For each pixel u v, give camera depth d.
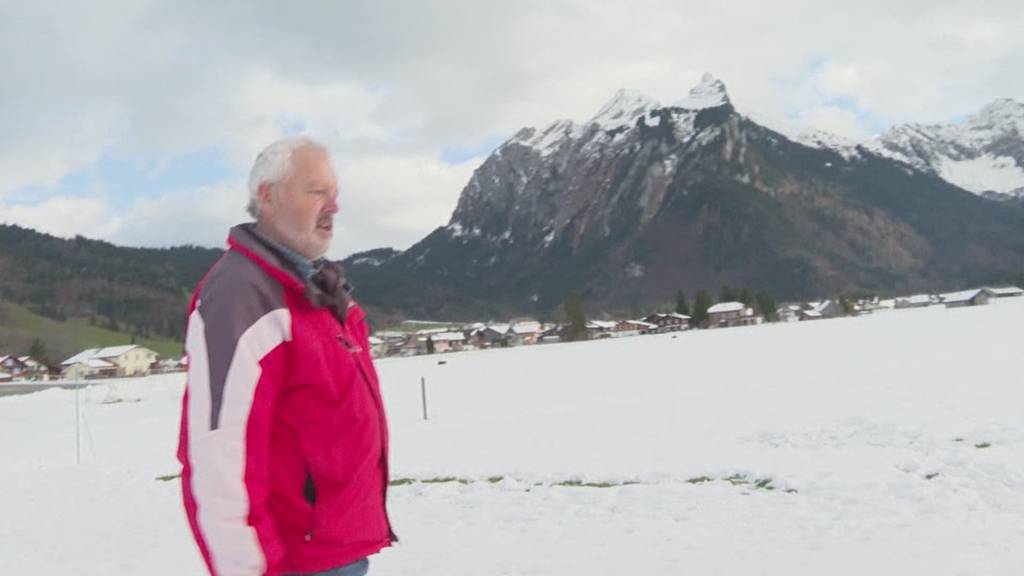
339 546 2.64
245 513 2.41
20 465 21.69
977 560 6.29
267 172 2.74
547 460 13.73
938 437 12.63
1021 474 9.59
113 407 41.75
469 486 12.16
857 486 9.62
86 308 172.25
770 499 9.53
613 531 8.60
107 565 8.87
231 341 2.47
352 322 2.94
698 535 8.04
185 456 2.49
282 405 2.62
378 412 2.86
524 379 41.00
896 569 6.21
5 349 138.88
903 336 46.75
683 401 21.83
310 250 2.80
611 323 156.00
